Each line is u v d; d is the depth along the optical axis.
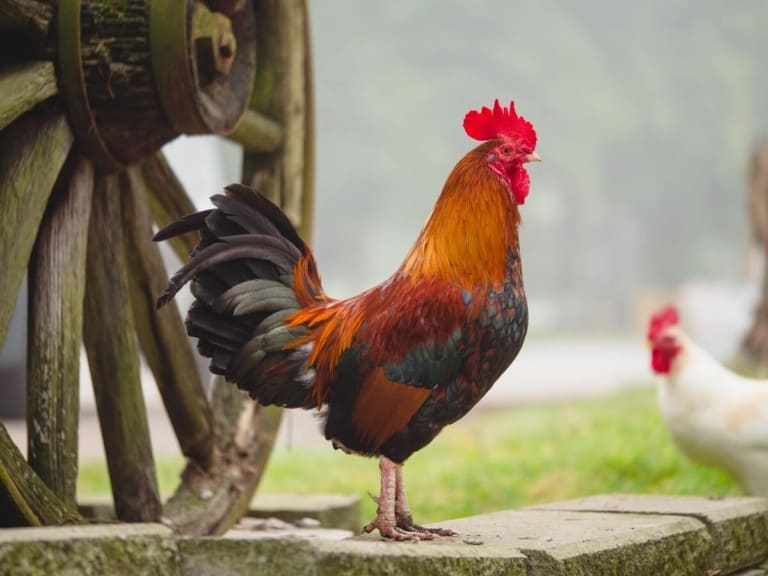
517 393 35.16
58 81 8.80
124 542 6.11
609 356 58.31
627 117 99.50
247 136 11.50
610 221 101.62
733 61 100.19
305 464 19.38
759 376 24.05
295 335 8.05
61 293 8.97
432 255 7.90
